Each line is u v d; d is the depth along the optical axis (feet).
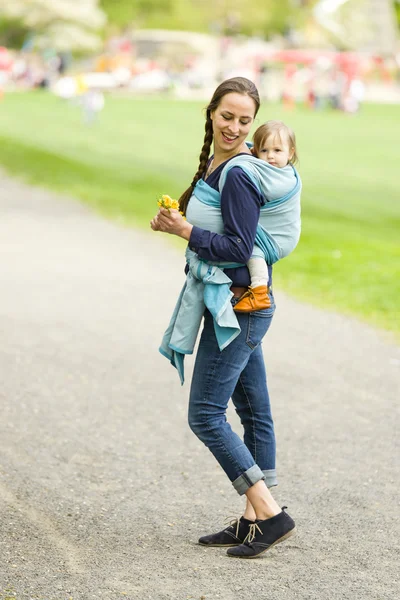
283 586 37.27
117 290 100.22
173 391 66.33
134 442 55.93
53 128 339.16
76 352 75.31
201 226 38.40
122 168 231.91
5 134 304.50
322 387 67.87
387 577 38.47
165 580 37.52
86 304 92.89
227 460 39.83
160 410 62.08
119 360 73.46
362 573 38.81
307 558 40.32
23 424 58.18
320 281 111.24
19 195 182.70
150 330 83.41
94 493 47.80
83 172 220.64
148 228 146.72
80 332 81.71
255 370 41.52
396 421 60.59
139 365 72.33
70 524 43.47
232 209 37.52
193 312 39.19
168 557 40.06
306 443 56.08
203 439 39.96
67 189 192.85
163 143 298.15
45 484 48.65
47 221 151.43
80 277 106.73
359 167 258.78
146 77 652.89
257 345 40.06
